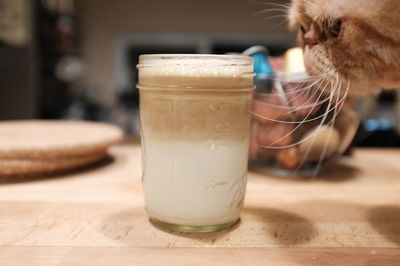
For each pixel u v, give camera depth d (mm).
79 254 209
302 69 335
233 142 234
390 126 702
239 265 199
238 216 257
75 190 322
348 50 228
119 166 406
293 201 302
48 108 1016
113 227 246
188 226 237
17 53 850
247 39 1284
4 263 198
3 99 880
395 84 239
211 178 229
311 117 325
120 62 1311
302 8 255
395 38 211
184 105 222
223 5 1277
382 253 215
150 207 246
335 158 385
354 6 214
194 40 1302
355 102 357
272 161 377
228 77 223
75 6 1160
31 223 250
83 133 430
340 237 236
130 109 1216
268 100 351
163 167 232
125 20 1292
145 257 207
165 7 1287
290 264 201
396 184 351
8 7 823
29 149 336
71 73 1030
